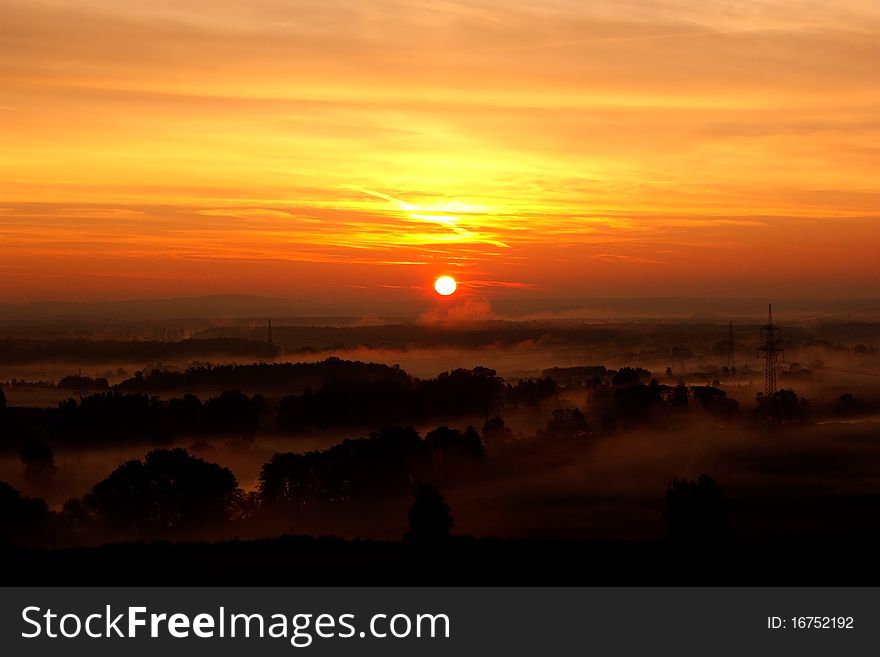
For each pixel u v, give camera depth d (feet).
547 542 202.90
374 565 172.86
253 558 180.04
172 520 304.30
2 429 554.46
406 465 381.60
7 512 280.72
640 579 164.45
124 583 159.84
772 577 167.73
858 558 182.70
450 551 188.85
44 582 158.92
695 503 219.82
